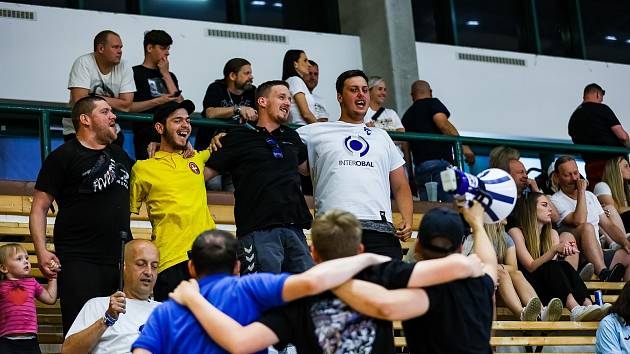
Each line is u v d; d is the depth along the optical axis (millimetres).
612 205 25234
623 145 26984
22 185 19734
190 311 10727
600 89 27516
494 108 31453
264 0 30234
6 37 25688
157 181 16703
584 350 21234
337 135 16688
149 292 15656
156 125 17156
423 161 24594
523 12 33562
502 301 20906
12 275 16438
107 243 15859
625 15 34500
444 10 32438
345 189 16188
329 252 10797
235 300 10695
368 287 10398
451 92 31000
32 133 25812
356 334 10453
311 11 30984
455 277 10555
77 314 15469
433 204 23641
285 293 10445
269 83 16812
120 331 15117
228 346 10328
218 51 28188
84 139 16156
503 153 23234
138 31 27297
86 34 26562
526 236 21422
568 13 34188
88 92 20828
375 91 25031
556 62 32781
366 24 30312
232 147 16375
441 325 10609
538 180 25344
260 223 15641
